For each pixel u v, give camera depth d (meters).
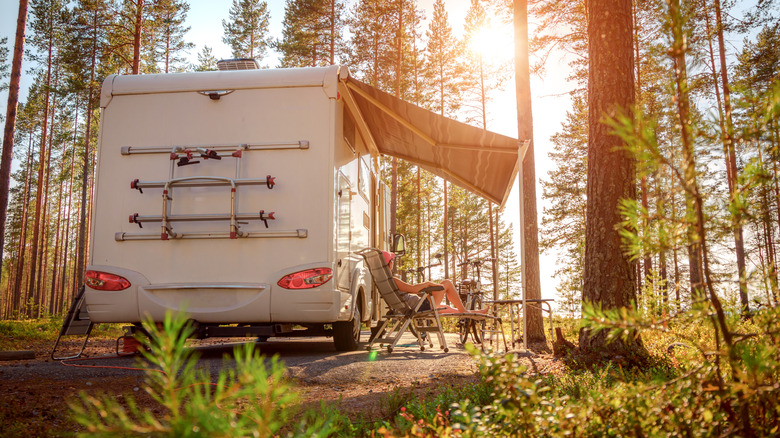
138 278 6.27
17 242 45.56
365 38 26.88
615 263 5.39
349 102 6.99
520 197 7.07
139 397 3.85
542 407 1.66
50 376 4.85
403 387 4.36
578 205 30.97
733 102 1.42
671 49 1.38
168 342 0.70
